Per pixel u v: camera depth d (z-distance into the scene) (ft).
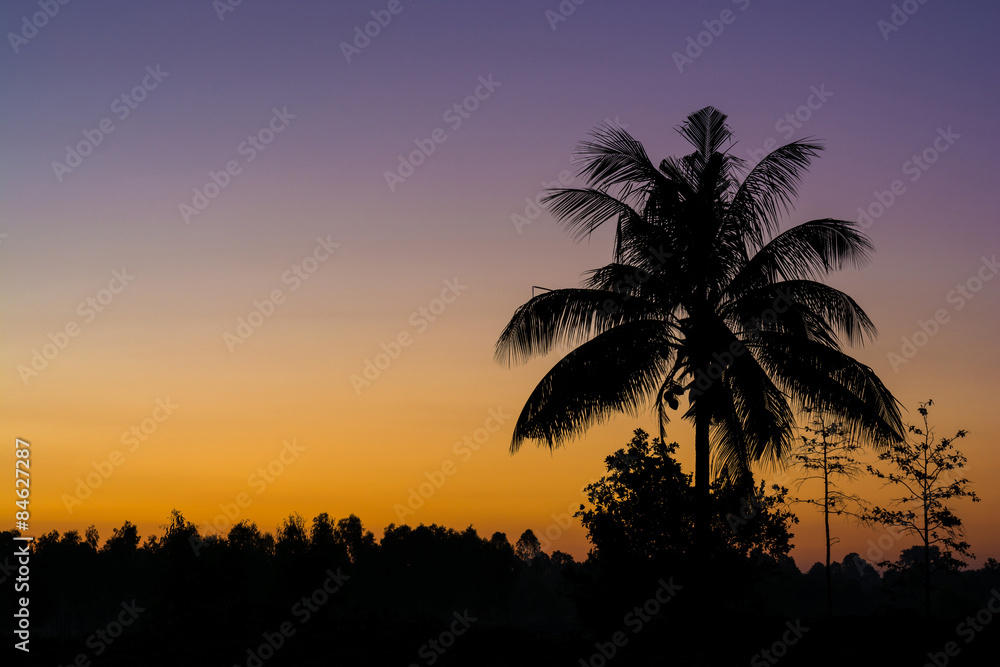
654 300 63.72
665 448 55.47
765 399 63.98
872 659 43.73
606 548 52.65
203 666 46.01
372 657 47.47
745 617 52.75
